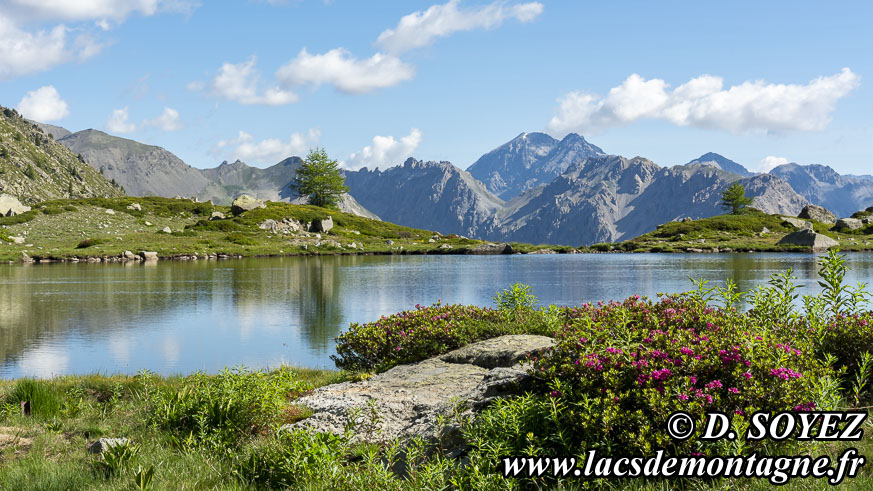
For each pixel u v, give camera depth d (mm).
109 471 7801
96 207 119500
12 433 10070
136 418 10898
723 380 6617
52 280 49688
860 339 8820
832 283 10727
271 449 7750
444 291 41500
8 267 66438
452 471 6656
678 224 148250
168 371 18203
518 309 17047
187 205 134875
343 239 121250
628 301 12906
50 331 25547
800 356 7176
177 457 8297
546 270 63656
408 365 13672
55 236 95500
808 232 107438
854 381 8016
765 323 10234
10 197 110312
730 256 90875
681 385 6398
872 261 66938
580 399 6898
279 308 32812
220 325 27125
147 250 85312
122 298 37438
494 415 7109
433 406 9398
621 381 6809
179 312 31203
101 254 80438
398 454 7652
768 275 49188
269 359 19969
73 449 9086
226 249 94812
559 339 9164
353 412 9477
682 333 8391
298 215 131125
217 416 9516
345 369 15648
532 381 8188
